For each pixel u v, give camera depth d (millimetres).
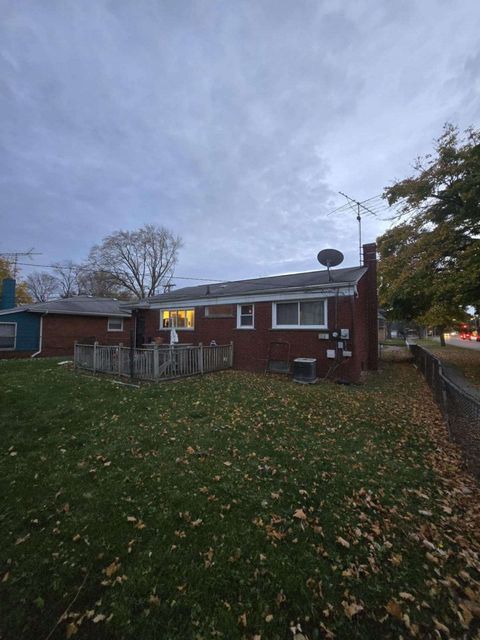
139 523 2762
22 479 3520
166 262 39812
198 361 10047
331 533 2689
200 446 4426
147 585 2127
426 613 1966
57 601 2010
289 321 10805
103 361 9891
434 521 2887
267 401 6785
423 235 11680
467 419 4516
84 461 3967
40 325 16859
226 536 2617
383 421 5742
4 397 6793
